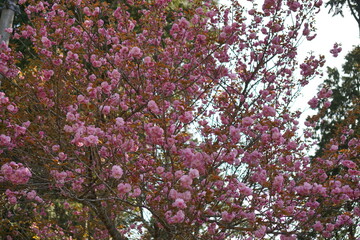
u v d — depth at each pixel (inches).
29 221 283.6
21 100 233.6
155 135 181.9
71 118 193.9
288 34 296.2
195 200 185.3
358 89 639.1
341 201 207.2
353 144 241.4
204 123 231.6
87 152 213.6
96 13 247.6
